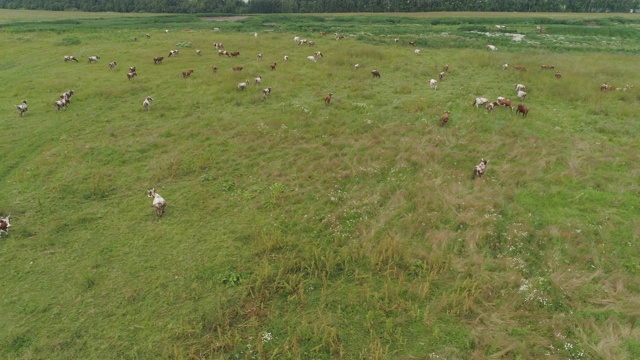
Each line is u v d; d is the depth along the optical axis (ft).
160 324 32.35
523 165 53.98
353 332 31.68
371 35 167.43
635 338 29.86
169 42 144.56
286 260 38.78
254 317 32.99
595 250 38.27
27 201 48.21
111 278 36.94
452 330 31.37
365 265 38.34
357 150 59.62
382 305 33.60
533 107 76.13
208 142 63.00
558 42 153.28
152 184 52.26
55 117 72.95
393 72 104.01
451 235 41.11
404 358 29.22
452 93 85.20
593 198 46.16
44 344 30.76
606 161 54.24
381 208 46.26
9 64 112.88
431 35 168.76
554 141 60.08
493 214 44.04
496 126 66.33
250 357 29.96
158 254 39.88
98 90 85.97
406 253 38.96
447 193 47.88
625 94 80.28
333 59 114.42
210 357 29.73
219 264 38.40
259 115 73.82
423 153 56.95
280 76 97.25
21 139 64.08
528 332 31.01
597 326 31.07
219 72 102.12
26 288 35.86
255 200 48.55
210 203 48.21
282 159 58.03
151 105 78.95
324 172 54.13
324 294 35.09
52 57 119.55
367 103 79.56
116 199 48.93
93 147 61.26
